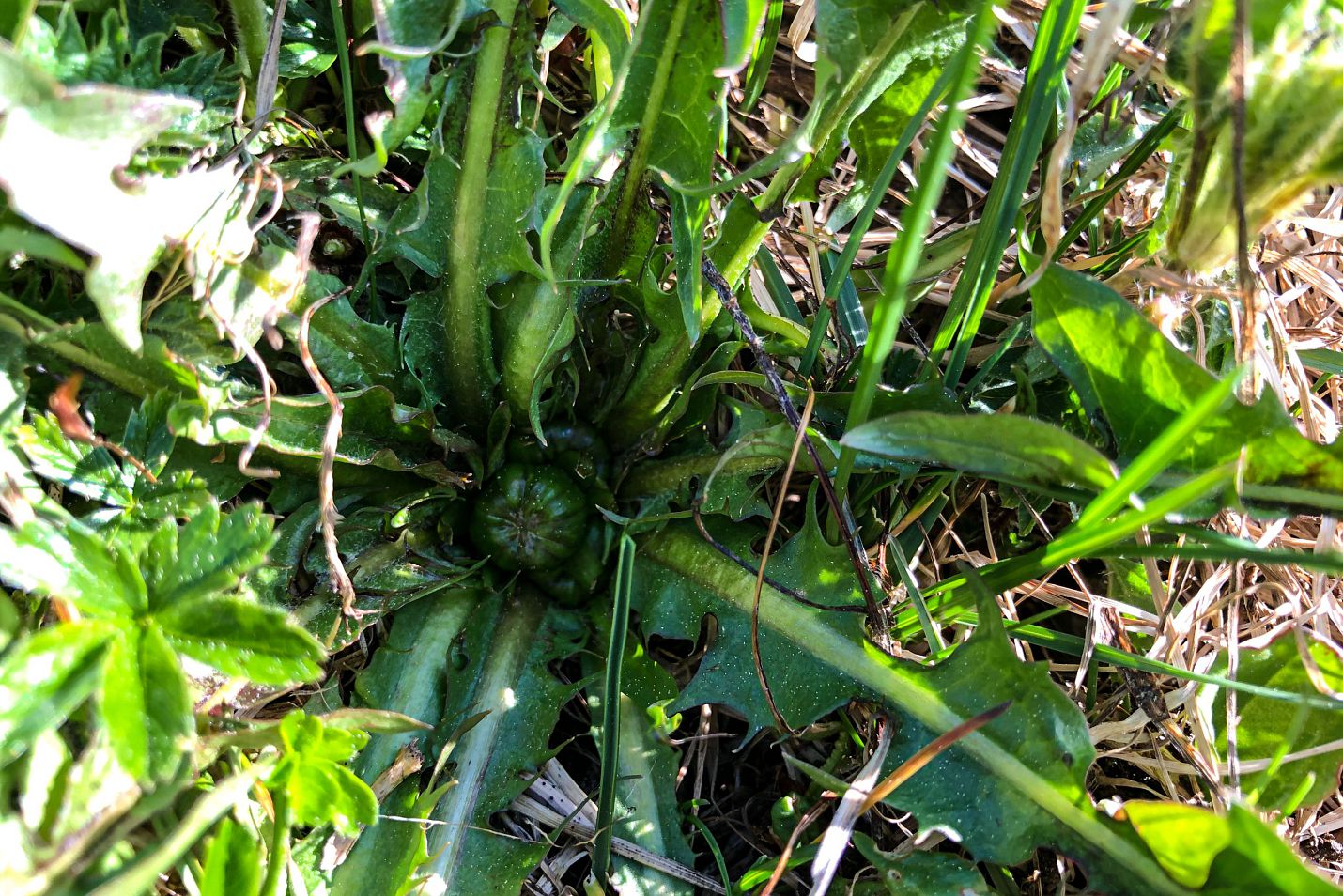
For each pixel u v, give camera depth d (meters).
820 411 0.19
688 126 0.16
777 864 0.17
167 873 0.16
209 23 0.18
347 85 0.18
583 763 0.20
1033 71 0.16
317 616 0.18
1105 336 0.15
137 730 0.14
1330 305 0.22
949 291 0.23
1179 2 0.18
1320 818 0.19
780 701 0.18
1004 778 0.16
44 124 0.13
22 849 0.13
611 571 0.20
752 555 0.19
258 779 0.15
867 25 0.15
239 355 0.16
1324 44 0.14
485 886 0.17
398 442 0.19
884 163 0.19
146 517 0.16
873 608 0.18
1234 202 0.15
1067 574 0.22
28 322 0.16
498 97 0.16
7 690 0.13
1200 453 0.15
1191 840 0.15
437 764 0.18
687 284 0.17
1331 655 0.19
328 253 0.20
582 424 0.20
